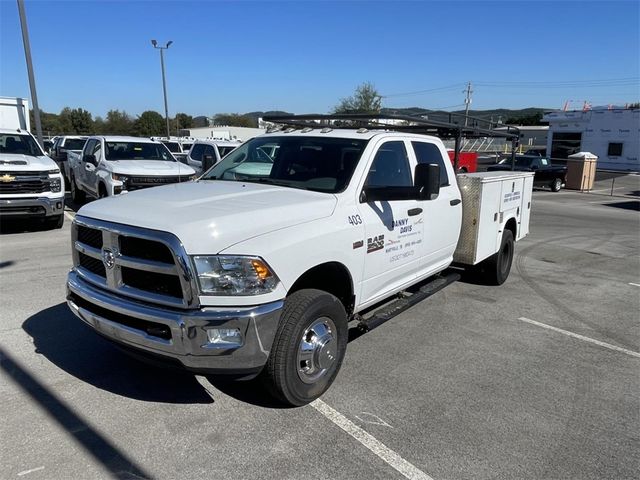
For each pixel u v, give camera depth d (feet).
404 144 16.71
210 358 10.50
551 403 13.15
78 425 11.34
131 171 36.94
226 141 50.65
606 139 139.03
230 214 11.25
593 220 52.06
